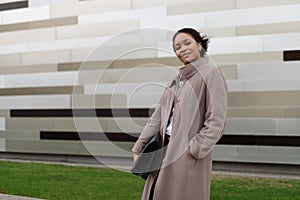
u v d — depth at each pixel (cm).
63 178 538
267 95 553
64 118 686
